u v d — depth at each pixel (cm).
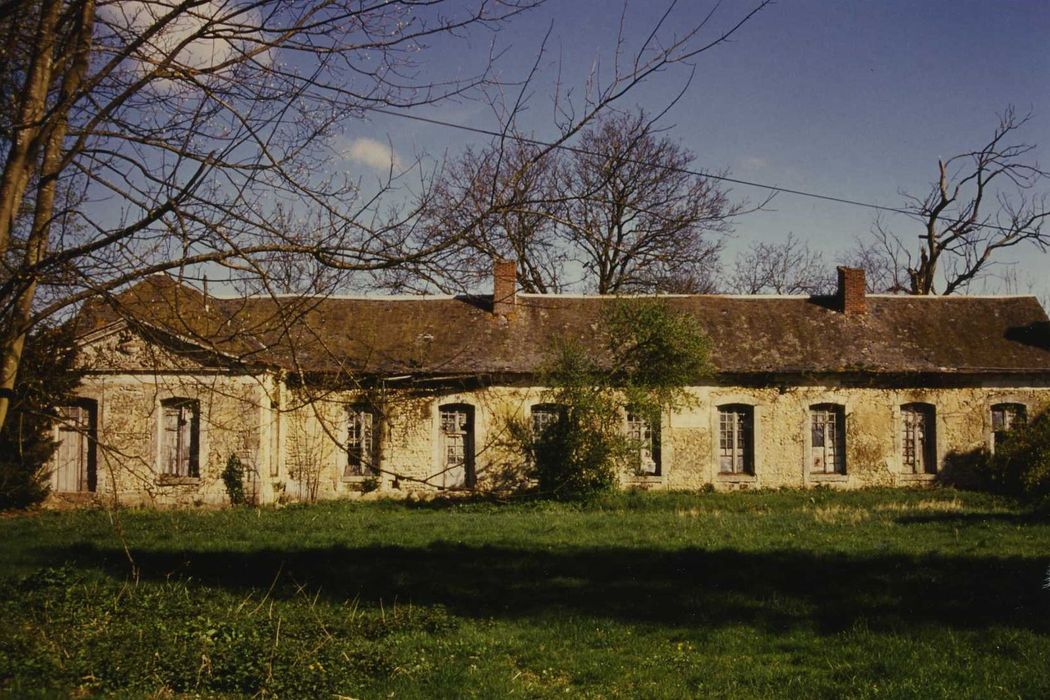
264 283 652
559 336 2666
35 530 1848
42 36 678
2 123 697
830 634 999
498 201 649
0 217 668
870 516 1997
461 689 809
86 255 657
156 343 682
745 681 853
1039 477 2558
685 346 2425
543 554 1485
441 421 2670
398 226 664
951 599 1111
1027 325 2966
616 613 1096
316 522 1980
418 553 1505
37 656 782
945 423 2794
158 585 1188
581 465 2409
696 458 2752
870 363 2775
